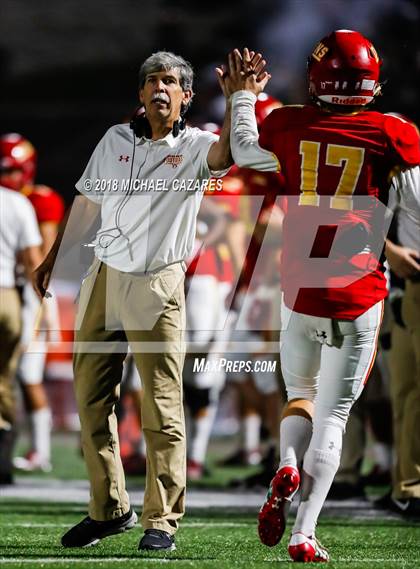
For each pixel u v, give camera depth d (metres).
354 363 15.28
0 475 29.19
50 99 69.56
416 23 44.97
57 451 40.47
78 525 17.20
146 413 16.61
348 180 14.98
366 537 19.28
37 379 33.56
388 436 29.16
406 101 44.25
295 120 15.28
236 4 62.47
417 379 22.08
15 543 17.75
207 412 30.59
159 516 16.58
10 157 29.59
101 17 72.81
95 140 66.75
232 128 16.08
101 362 16.75
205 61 62.97
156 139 16.73
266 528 14.88
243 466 35.00
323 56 15.29
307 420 15.34
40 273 17.44
